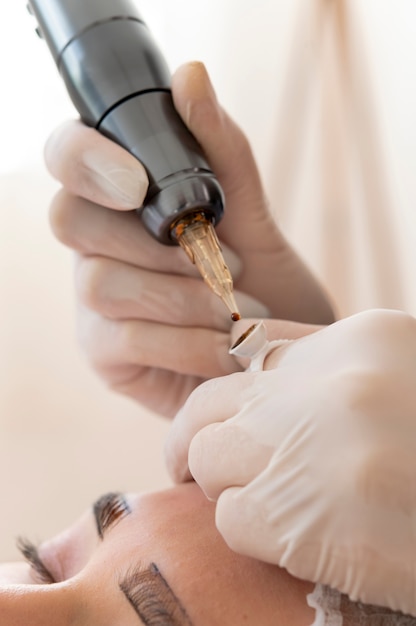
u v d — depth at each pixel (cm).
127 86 33
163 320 37
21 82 46
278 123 47
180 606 29
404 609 27
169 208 32
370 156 46
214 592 29
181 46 47
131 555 31
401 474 26
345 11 44
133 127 33
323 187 47
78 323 40
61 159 34
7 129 47
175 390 41
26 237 49
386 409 27
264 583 30
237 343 32
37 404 51
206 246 32
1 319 49
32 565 35
